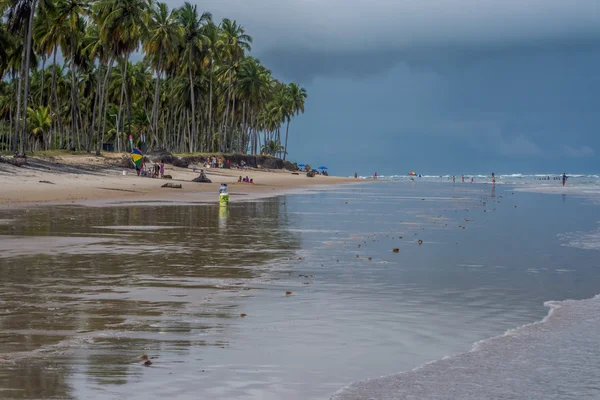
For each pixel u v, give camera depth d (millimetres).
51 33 73125
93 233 18922
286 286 10719
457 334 7543
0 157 52656
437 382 5680
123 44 74625
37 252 14641
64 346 6770
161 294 9859
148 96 121625
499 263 13820
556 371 6027
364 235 19875
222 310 8742
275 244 17125
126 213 27188
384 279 11570
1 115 116875
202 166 95812
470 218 28203
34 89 111938
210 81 112188
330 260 14062
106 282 10891
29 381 5551
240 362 6250
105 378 5672
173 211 29203
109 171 62844
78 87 101500
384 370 6074
